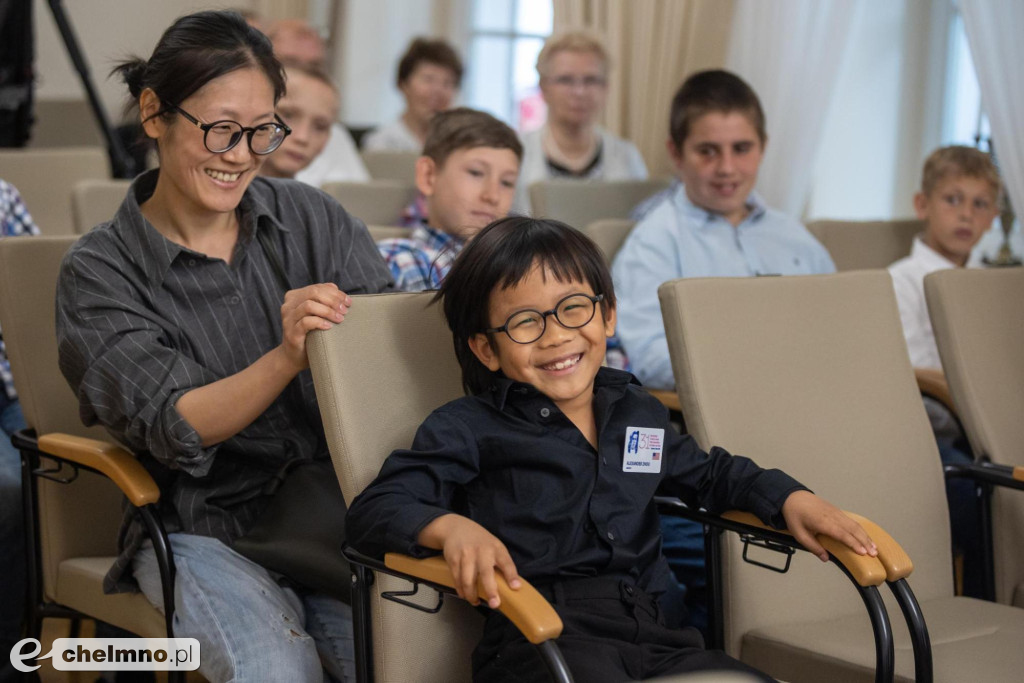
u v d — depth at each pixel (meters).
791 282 1.80
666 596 1.90
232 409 1.51
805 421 1.74
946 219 2.85
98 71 5.73
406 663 1.42
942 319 1.97
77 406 1.86
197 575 1.61
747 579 1.64
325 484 1.63
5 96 4.14
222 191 1.61
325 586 1.54
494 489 1.42
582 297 1.40
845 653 1.52
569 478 1.42
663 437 1.50
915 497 1.81
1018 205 2.58
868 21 4.00
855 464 1.77
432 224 2.45
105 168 3.12
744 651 1.64
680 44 3.89
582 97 3.72
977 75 2.57
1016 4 2.49
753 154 2.61
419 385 1.52
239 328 1.69
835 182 4.06
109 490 1.91
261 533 1.61
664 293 1.69
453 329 1.49
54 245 1.86
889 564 1.34
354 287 1.80
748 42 3.49
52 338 1.84
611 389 1.49
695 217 2.64
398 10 5.88
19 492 2.02
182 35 1.58
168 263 1.63
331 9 5.91
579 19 4.01
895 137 4.09
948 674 1.44
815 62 3.39
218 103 1.56
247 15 3.91
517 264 1.40
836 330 1.82
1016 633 1.60
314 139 2.89
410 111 4.76
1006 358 2.00
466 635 1.48
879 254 3.11
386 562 1.30
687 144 2.62
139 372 1.56
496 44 5.86
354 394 1.45
